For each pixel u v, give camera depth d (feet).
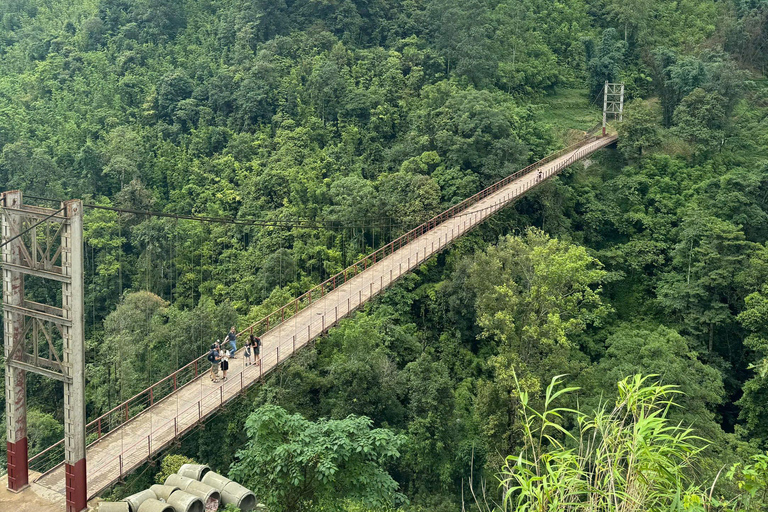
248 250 212.64
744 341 166.20
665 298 198.08
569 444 122.72
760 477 33.60
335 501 70.18
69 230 63.10
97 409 159.22
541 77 314.96
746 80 323.37
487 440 131.34
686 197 236.22
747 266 187.62
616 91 317.42
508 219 211.82
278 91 269.23
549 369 130.21
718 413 171.12
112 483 78.54
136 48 306.35
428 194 203.00
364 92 260.62
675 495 29.43
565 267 129.39
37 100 292.61
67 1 377.71
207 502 63.72
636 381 34.68
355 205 203.00
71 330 64.23
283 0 303.48
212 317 160.15
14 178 230.07
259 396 137.28
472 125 220.02
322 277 198.70
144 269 206.90
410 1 317.83
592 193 241.14
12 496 68.18
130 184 229.66
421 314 185.98
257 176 236.84
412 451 136.26
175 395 100.37
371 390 140.15
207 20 327.26
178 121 270.05
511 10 334.24
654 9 364.58
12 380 67.72
